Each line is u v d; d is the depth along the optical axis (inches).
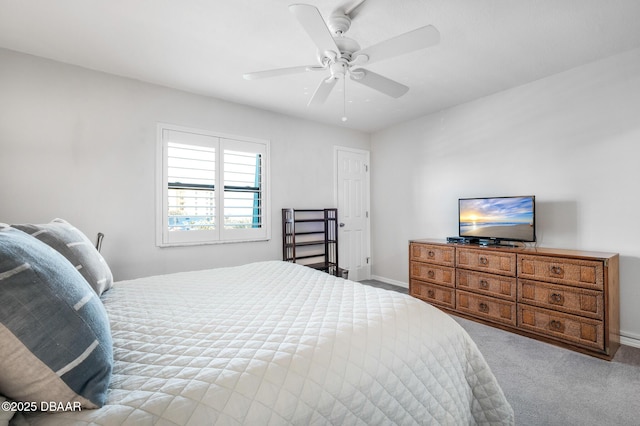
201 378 31.2
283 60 100.6
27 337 24.6
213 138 132.4
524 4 73.7
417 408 41.9
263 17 78.3
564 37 88.2
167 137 121.0
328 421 33.6
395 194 178.4
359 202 188.7
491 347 95.2
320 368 35.8
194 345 38.4
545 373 79.7
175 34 85.9
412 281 142.1
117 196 110.7
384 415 38.5
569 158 109.3
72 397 26.2
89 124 106.0
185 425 26.6
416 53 97.0
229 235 136.9
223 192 135.4
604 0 72.1
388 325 45.5
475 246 118.6
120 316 48.4
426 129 159.9
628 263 96.4
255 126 145.3
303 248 164.9
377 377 38.9
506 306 108.0
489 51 95.9
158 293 61.4
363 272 190.2
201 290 63.6
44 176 99.0
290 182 157.9
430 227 159.2
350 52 72.1
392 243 181.0
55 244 49.5
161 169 119.6
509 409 51.6
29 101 97.0
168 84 119.3
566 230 110.0
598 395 70.0
